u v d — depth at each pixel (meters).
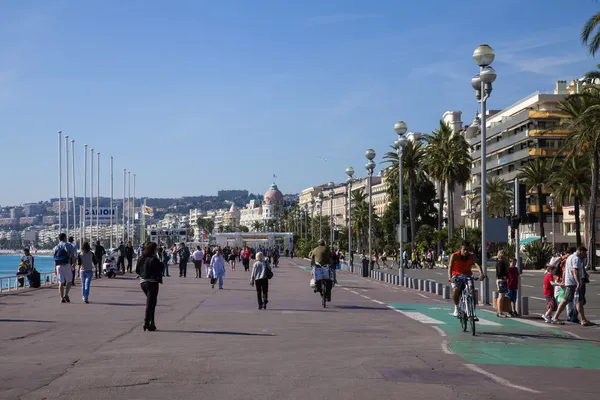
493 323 18.83
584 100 54.72
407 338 15.21
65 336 15.23
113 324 17.69
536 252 70.62
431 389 9.47
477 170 113.56
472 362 11.91
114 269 45.09
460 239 80.94
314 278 24.08
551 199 89.81
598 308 25.03
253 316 20.25
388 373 10.73
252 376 10.39
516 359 12.35
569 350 13.64
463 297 16.42
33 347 13.48
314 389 9.41
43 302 24.91
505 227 25.47
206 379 10.10
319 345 13.95
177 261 83.44
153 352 12.84
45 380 9.98
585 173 68.00
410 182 89.19
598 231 87.62
